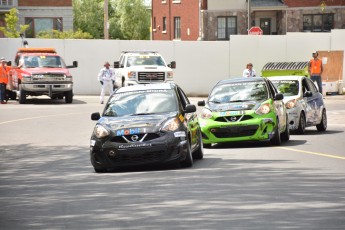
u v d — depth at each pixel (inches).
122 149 937.5
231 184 784.3
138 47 2795.3
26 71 2338.8
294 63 2278.5
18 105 2303.2
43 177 936.9
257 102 1218.6
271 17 3811.5
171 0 4178.2
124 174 924.0
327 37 2753.4
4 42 2775.6
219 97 1251.2
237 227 559.2
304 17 3777.1
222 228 557.3
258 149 1170.6
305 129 1566.2
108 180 870.4
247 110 1200.8
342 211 612.7
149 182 829.2
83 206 684.1
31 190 816.9
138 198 714.8
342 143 1246.3
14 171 1019.9
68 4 3727.9
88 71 2792.8
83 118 1865.2
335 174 848.3
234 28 3801.7
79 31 3462.1
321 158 1023.6
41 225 599.5
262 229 549.3
